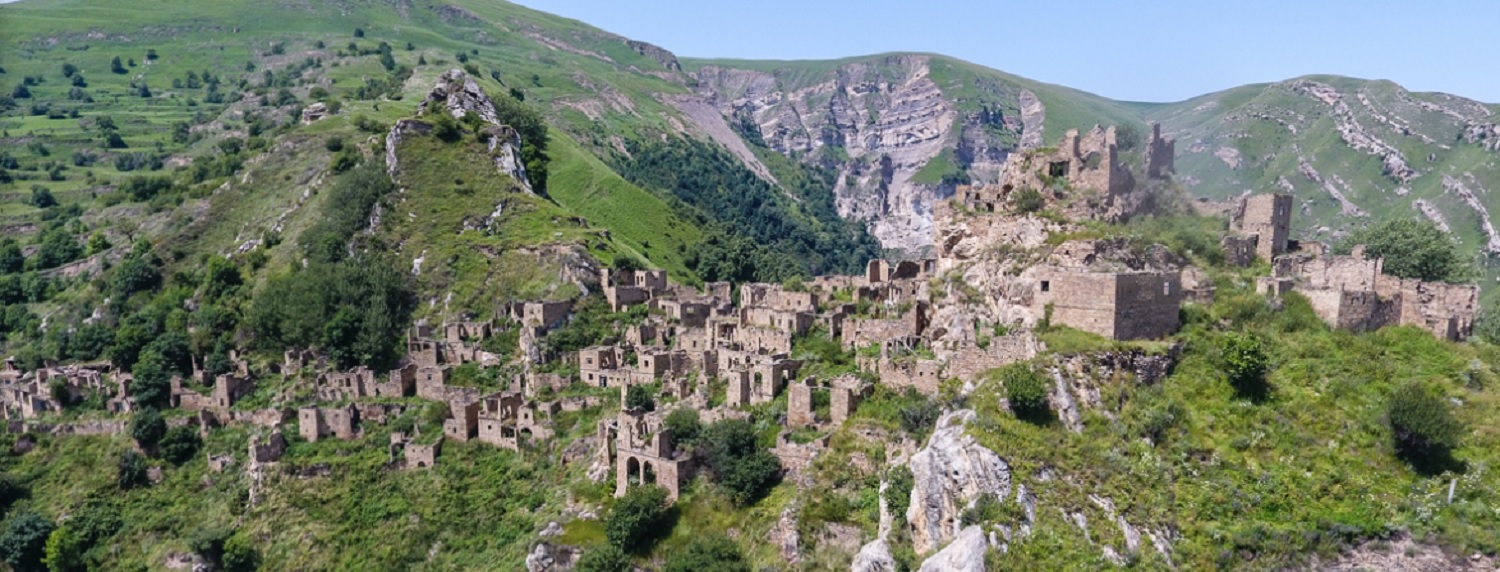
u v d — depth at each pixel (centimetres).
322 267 19638
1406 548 7394
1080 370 8862
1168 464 8200
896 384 10794
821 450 10588
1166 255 10781
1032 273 10362
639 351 14800
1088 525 7669
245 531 13850
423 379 16000
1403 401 8156
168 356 18050
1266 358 9088
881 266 14912
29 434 16600
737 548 10075
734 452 11238
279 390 16725
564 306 17550
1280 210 11669
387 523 13525
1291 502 7844
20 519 14538
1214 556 7481
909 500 8906
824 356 12494
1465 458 8031
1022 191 11731
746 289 16125
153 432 15875
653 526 10969
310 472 14538
